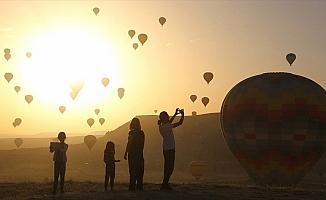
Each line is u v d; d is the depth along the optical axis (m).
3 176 66.19
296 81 33.34
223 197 15.88
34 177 62.59
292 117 31.95
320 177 66.81
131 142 16.70
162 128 16.28
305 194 17.59
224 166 83.56
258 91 33.06
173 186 19.06
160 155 98.00
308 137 32.12
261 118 32.47
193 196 15.70
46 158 101.69
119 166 91.00
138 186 16.94
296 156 32.22
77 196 16.22
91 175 73.06
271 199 15.98
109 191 17.22
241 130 33.16
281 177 32.81
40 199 16.56
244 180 57.53
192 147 97.19
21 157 101.06
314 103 32.44
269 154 32.47
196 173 53.19
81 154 105.88
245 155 33.41
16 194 20.67
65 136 18.73
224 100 35.75
